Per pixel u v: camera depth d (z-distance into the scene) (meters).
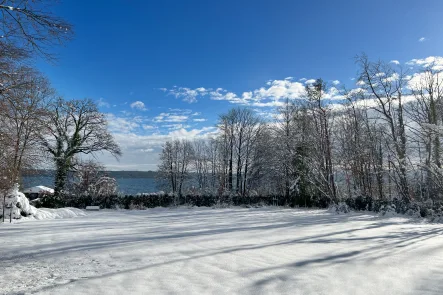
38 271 6.63
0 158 16.84
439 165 18.62
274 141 36.34
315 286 5.26
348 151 28.56
